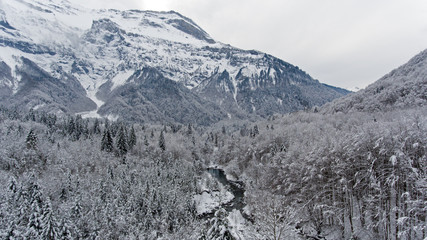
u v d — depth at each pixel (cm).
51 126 15625
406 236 3769
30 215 4716
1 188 6556
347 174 4719
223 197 8494
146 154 12019
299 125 11762
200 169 12138
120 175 8769
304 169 5709
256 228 4725
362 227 4616
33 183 5775
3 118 15075
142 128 19788
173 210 6850
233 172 11869
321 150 5244
